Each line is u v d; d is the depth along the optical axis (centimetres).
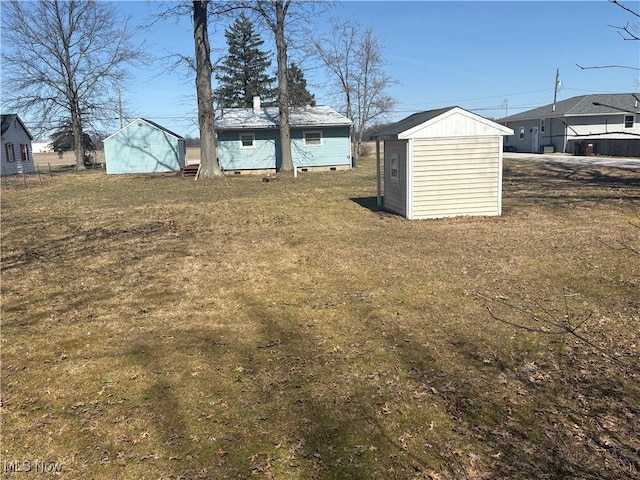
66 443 336
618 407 358
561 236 924
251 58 5209
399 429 340
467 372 418
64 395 402
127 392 403
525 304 572
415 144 1150
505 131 1159
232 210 1373
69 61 3631
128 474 303
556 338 477
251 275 750
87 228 1195
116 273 789
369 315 559
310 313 576
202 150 2316
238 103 5184
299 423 351
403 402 374
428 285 658
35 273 809
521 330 499
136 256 897
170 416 365
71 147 4119
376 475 295
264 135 2738
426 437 331
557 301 579
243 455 317
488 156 1171
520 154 3434
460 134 1155
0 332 550
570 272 692
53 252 963
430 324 524
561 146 3300
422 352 458
